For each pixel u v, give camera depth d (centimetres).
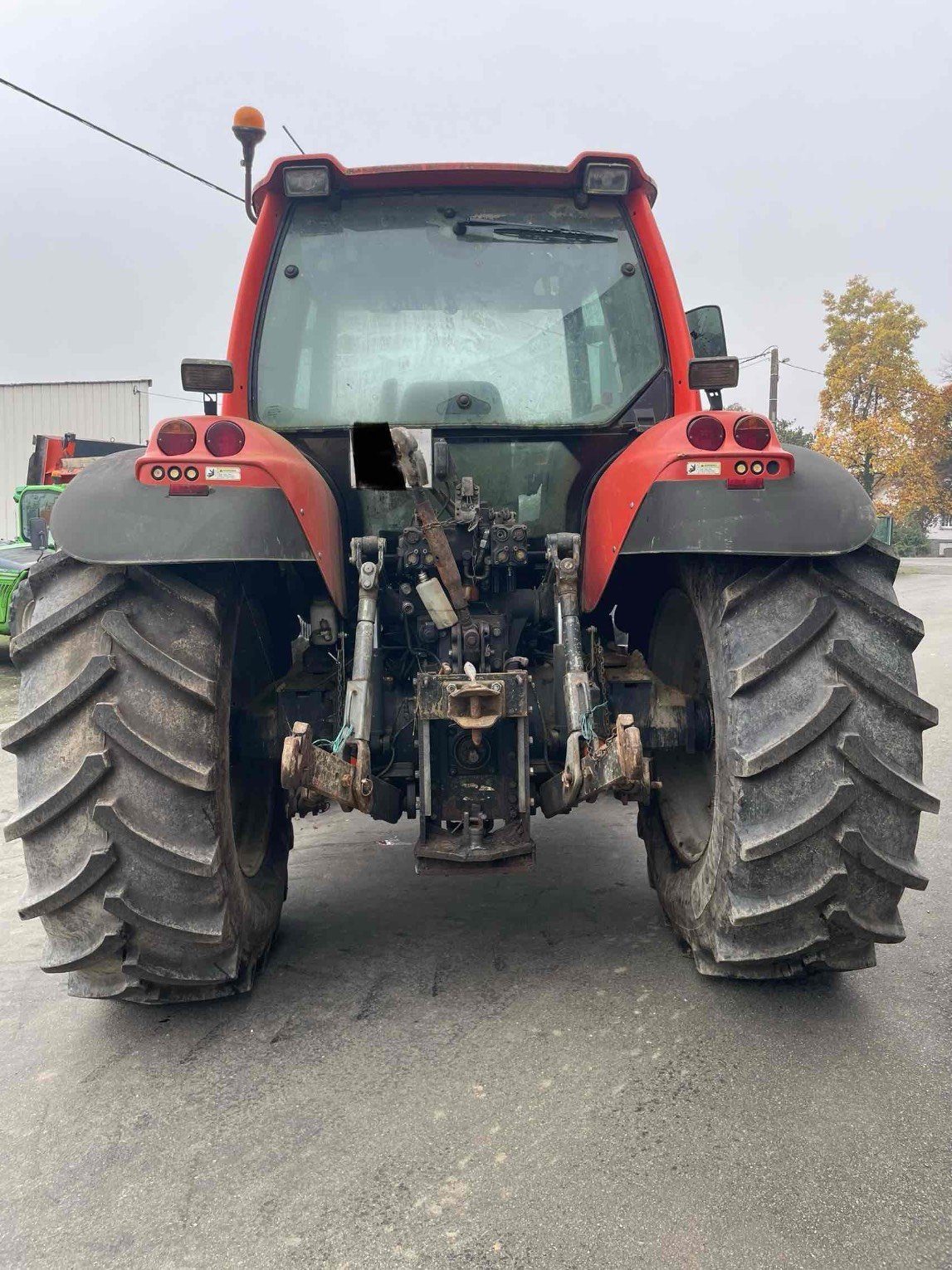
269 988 276
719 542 223
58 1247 176
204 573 244
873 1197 180
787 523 223
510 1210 179
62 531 225
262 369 311
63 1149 205
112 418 2638
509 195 315
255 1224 179
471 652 273
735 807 224
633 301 315
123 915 224
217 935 233
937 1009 251
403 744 281
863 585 230
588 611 287
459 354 310
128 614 231
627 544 245
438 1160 195
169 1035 252
